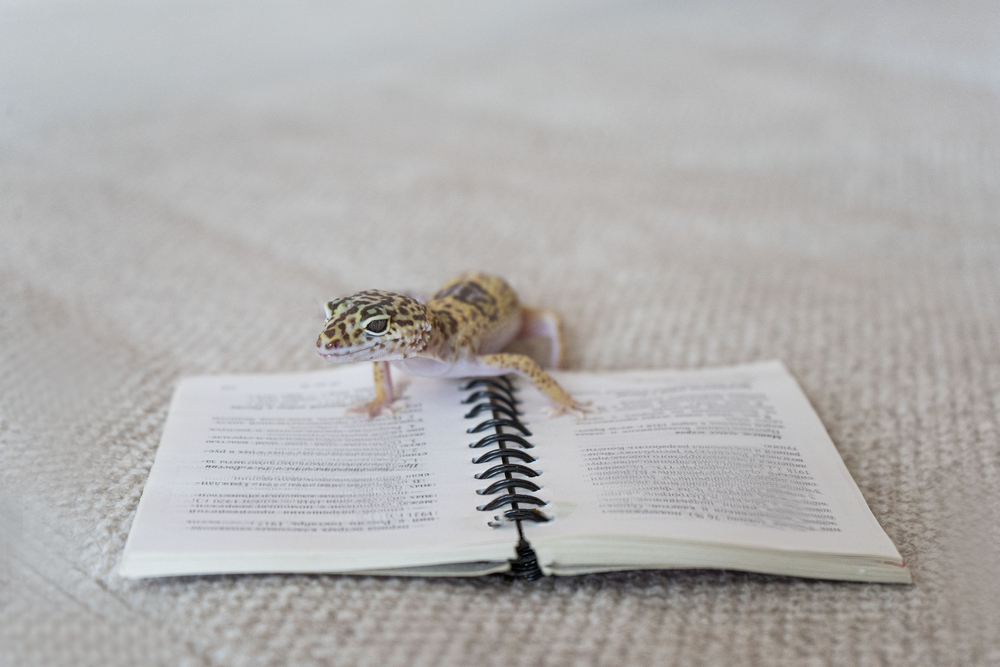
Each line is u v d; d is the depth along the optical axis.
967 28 0.78
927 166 0.52
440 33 0.90
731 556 0.26
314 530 0.27
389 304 0.30
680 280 0.42
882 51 0.74
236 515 0.27
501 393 0.33
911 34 0.77
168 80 0.74
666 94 0.67
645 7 0.96
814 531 0.27
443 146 0.58
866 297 0.40
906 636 0.25
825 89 0.66
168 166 0.55
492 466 0.29
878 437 0.32
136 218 0.47
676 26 0.86
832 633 0.26
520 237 0.46
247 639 0.25
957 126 0.57
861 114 0.60
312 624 0.25
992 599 0.26
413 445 0.30
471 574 0.26
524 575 0.27
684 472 0.29
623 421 0.31
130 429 0.32
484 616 0.26
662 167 0.55
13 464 0.30
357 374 0.34
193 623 0.25
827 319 0.39
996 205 0.47
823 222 0.47
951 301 0.39
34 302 0.39
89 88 0.70
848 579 0.27
